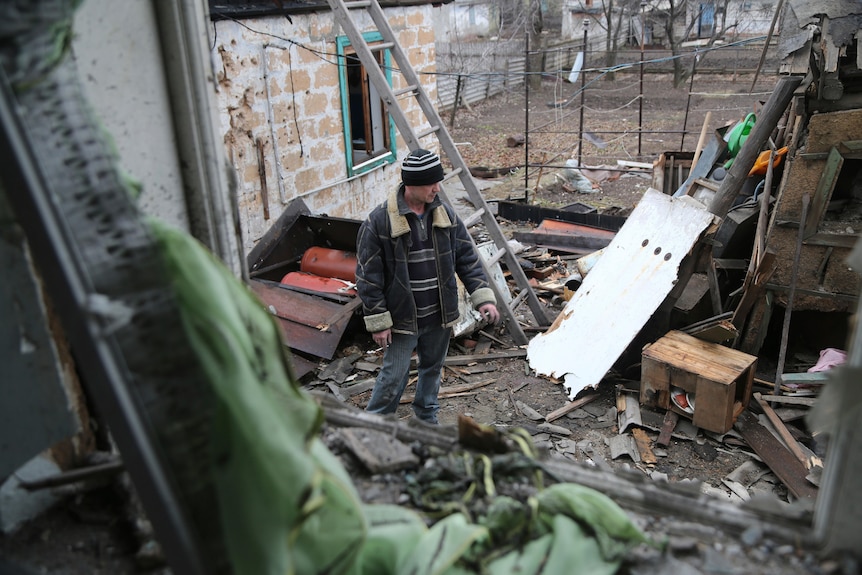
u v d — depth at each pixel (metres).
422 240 3.87
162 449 1.44
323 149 8.41
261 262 6.89
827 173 4.96
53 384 1.83
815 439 4.56
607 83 21.81
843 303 5.17
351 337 6.38
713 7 22.72
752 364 4.70
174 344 1.46
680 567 1.68
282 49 7.50
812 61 4.98
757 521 1.82
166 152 2.04
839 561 1.66
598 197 11.02
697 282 6.09
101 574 1.73
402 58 5.95
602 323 5.54
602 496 1.80
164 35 1.94
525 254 8.40
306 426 1.58
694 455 4.58
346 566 1.55
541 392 5.50
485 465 2.01
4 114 1.18
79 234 1.38
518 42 21.84
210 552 1.45
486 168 12.77
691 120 16.41
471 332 6.30
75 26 1.69
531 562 1.66
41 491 1.96
